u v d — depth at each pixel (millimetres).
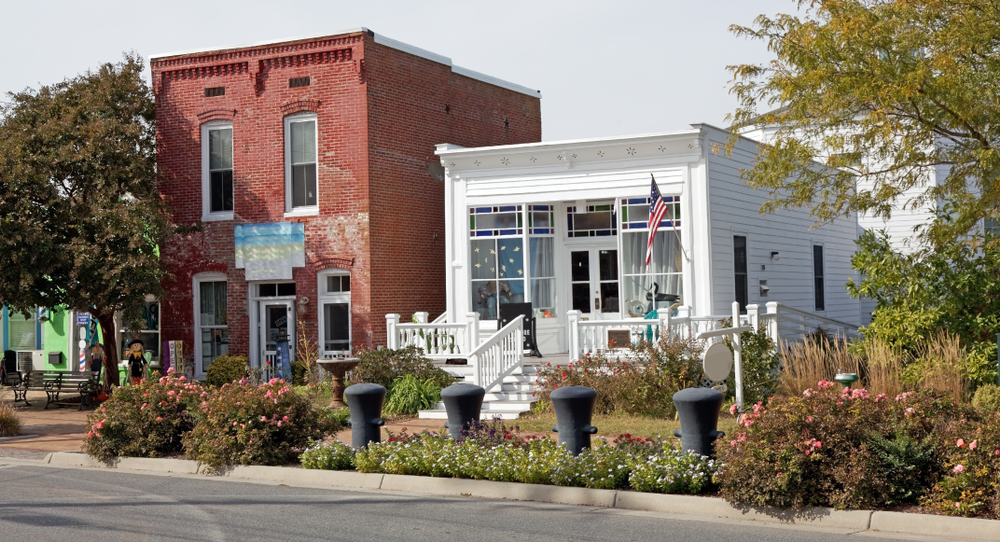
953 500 8797
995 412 9555
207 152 23938
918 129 16203
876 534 8617
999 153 14766
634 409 16359
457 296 21500
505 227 21172
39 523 9445
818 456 9219
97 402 22578
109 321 22734
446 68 25000
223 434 12906
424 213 23984
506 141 27328
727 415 15984
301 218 22844
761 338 17125
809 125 17391
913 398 9969
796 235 24688
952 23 14914
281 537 8703
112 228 21078
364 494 11086
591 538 8562
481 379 18094
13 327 27672
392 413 17812
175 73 24062
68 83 23328
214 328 24016
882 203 17047
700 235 19656
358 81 22297
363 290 22234
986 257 16422
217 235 23688
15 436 16578
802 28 15734
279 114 23078
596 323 17938
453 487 11133
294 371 22109
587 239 21406
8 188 20891
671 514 9727
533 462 10805
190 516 9742
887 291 17234
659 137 19750
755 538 8492
